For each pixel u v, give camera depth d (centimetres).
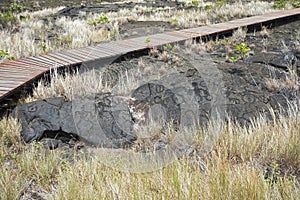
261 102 510
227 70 646
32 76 551
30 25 1149
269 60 689
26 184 300
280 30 974
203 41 885
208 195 254
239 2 1603
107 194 262
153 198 251
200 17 1247
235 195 254
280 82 576
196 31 932
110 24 1136
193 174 287
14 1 1984
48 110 445
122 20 1229
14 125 404
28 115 431
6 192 273
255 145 349
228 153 347
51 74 594
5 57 693
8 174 294
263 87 565
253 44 834
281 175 309
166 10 1532
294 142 334
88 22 1178
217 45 851
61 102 471
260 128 376
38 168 317
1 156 340
